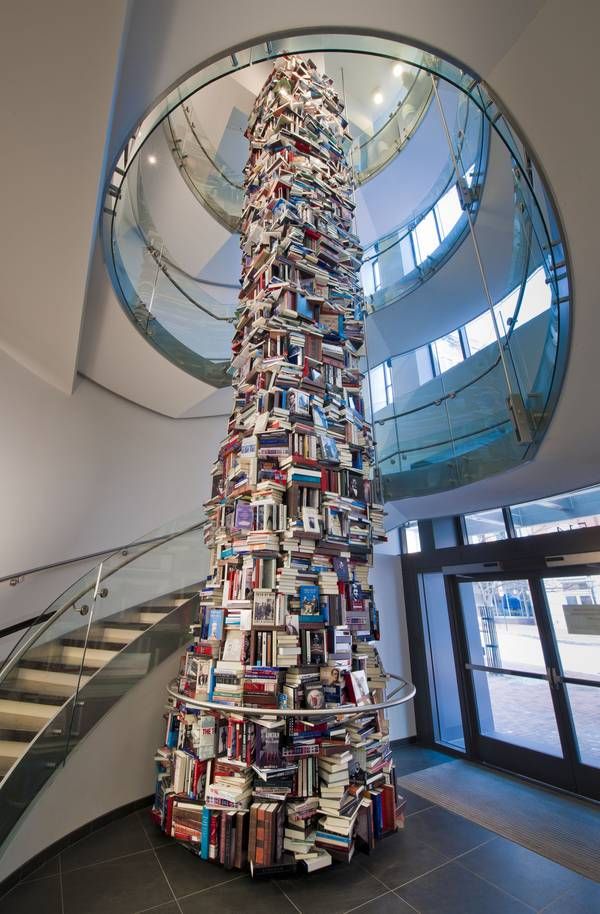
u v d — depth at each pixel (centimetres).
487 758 425
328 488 279
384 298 629
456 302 613
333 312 343
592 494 394
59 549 425
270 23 186
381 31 185
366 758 253
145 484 518
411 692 249
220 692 241
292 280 335
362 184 679
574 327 224
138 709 319
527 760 393
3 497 390
